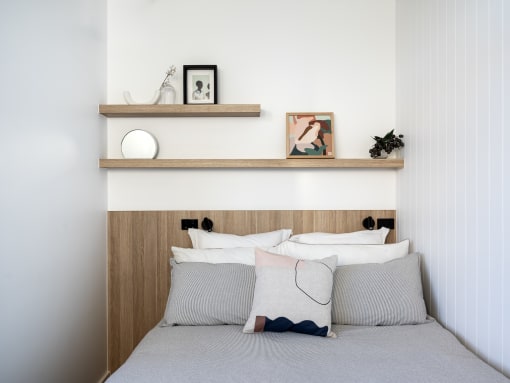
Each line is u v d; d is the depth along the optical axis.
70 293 2.08
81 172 2.23
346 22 2.68
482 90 1.63
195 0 2.67
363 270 2.08
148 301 2.63
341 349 1.62
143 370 1.43
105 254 2.60
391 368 1.44
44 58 1.80
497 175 1.53
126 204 2.66
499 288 1.53
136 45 2.67
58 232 1.95
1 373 1.48
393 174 2.67
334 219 2.66
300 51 2.67
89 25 2.35
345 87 2.68
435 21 2.07
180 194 2.66
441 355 1.55
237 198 2.66
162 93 2.58
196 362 1.49
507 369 1.48
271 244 2.46
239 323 1.94
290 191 2.67
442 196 2.01
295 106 2.67
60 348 1.96
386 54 2.67
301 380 1.35
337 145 2.67
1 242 1.48
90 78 2.36
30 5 1.68
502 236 1.50
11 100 1.55
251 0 2.67
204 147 2.67
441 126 2.01
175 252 2.32
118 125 2.66
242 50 2.67
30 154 1.68
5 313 1.50
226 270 2.09
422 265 2.25
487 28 1.59
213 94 2.60
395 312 1.93
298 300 1.81
